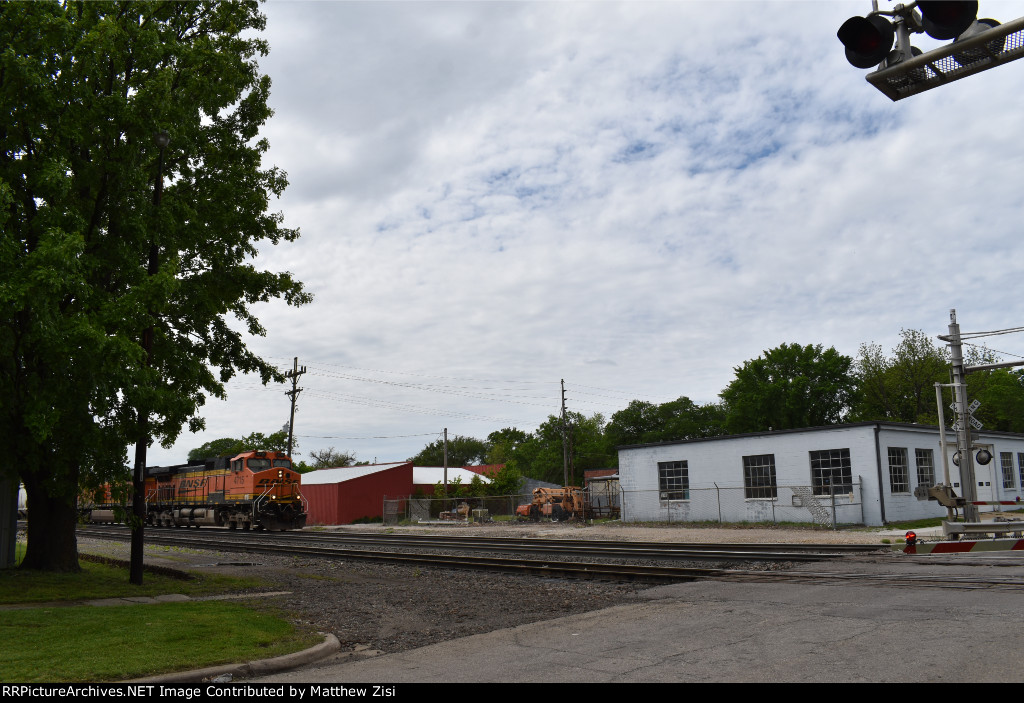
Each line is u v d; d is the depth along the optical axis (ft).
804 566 50.01
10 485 56.54
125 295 41.29
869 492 92.17
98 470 44.47
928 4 17.03
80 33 43.93
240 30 57.41
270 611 37.19
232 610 35.86
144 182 45.80
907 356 202.80
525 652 26.21
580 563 55.11
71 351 37.76
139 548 47.37
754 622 29.32
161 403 43.73
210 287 56.34
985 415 198.08
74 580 47.57
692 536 85.87
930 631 25.43
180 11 53.16
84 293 39.96
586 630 29.89
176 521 148.15
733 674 21.25
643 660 23.77
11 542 56.29
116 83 45.98
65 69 42.91
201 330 58.13
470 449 414.82
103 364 39.45
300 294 59.93
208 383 54.90
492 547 78.95
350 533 119.14
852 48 18.35
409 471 179.32
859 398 215.31
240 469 130.72
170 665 24.08
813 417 214.69
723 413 284.00
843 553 58.49
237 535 116.47
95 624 30.86
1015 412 192.54
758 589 39.11
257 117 58.39
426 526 140.05
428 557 62.08
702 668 22.21
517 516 144.77
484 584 47.93
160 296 41.75
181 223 50.01
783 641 25.29
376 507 170.71
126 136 45.27
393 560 64.54
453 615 35.83
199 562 65.51
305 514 131.34
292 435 156.87
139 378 42.75
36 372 42.57
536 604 38.22
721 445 108.99
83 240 38.01
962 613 28.45
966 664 20.85
